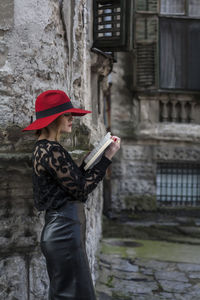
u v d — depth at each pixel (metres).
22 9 2.31
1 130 2.28
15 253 2.29
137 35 9.46
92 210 3.93
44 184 1.74
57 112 1.81
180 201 9.88
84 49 3.70
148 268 4.34
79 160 2.53
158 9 9.43
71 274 1.69
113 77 9.69
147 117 9.66
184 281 3.90
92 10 4.82
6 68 2.30
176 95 9.73
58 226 1.72
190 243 6.01
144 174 9.63
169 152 9.66
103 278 3.87
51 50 2.42
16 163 2.23
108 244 5.58
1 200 2.24
